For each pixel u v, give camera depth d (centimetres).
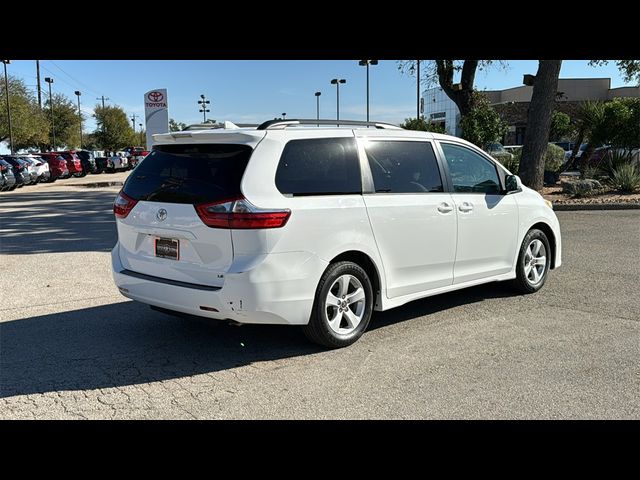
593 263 859
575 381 434
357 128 534
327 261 479
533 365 465
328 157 497
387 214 522
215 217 444
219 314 449
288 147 474
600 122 1917
